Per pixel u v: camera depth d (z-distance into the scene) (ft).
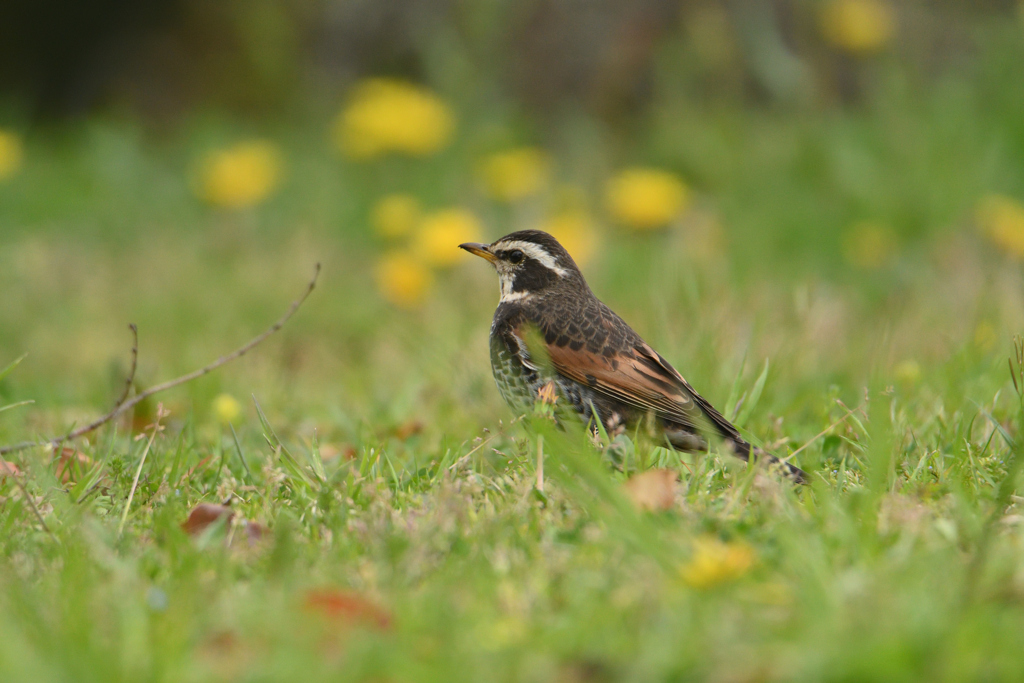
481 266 54.54
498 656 15.02
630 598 16.57
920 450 26.58
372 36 86.74
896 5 83.97
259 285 55.67
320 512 22.20
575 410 29.81
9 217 69.26
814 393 34.30
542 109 82.17
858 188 67.10
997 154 68.08
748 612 16.02
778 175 72.59
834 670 13.89
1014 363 33.06
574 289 32.07
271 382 40.22
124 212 71.20
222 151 77.92
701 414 28.12
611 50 82.17
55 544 20.18
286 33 88.94
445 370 38.50
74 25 88.12
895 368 36.47
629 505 19.03
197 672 14.73
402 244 62.95
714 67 79.56
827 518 20.18
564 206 67.87
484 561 18.60
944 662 13.97
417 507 22.33
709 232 64.13
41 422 34.47
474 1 81.56
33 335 50.88
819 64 80.48
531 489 22.44
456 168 74.18
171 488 24.18
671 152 75.05
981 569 16.75
